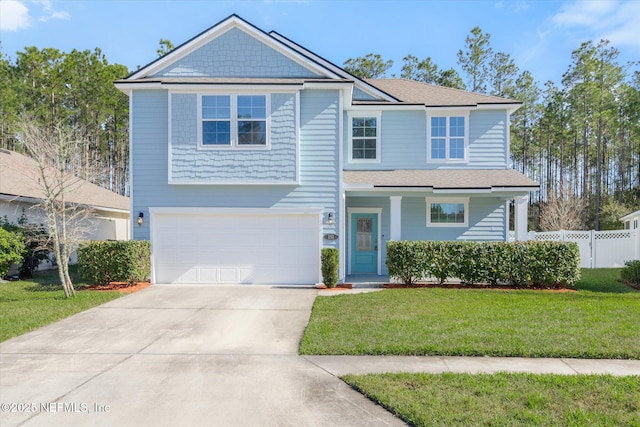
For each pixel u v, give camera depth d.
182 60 13.36
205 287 12.41
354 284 12.50
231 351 6.45
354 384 5.05
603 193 37.81
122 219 23.61
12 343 6.86
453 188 13.20
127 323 8.18
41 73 31.03
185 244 13.00
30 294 11.09
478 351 6.14
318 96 12.93
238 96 12.62
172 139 12.61
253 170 12.67
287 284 12.92
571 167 40.66
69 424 4.19
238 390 4.98
